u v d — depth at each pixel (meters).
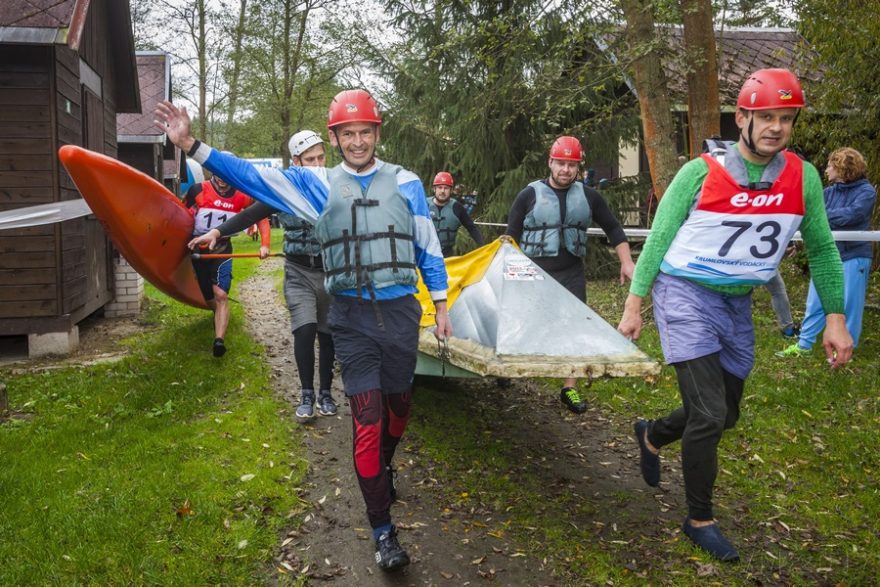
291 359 6.62
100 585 2.88
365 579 3.05
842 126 9.18
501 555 3.23
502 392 5.66
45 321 6.43
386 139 13.05
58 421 4.67
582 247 5.09
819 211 3.10
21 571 2.90
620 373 3.52
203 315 8.56
